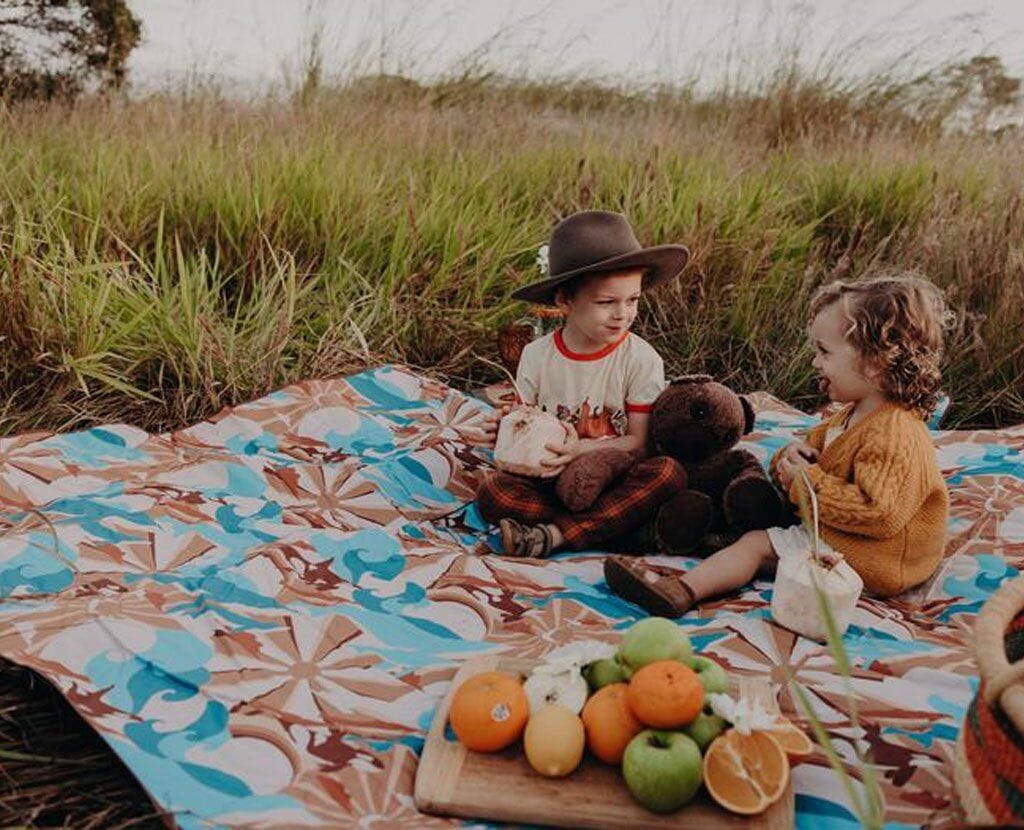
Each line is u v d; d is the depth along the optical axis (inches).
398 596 109.5
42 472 131.0
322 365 169.9
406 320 181.0
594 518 121.3
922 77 304.7
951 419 174.2
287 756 81.4
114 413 156.2
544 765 76.6
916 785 77.9
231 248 186.4
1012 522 124.8
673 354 185.6
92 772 84.8
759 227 200.5
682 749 72.9
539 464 122.8
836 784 78.2
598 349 130.3
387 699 89.6
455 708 80.2
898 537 108.7
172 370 162.6
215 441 147.1
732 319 187.3
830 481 107.7
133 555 112.4
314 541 117.3
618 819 73.6
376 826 73.9
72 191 193.5
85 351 152.4
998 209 212.7
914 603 110.9
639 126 278.8
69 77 299.1
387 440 150.5
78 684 87.4
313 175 199.6
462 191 214.1
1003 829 52.6
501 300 183.8
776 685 90.6
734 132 288.5
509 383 173.9
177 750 80.9
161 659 91.2
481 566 116.1
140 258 168.1
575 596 110.7
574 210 205.5
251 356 165.3
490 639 102.1
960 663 93.9
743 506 114.7
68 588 104.6
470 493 137.7
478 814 75.2
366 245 194.1
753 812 72.8
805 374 180.1
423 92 290.8
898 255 203.5
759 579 115.9
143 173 201.9
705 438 123.1
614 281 122.6
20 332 151.4
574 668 82.4
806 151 266.5
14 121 238.8
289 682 91.0
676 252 124.1
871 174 233.6
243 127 238.2
